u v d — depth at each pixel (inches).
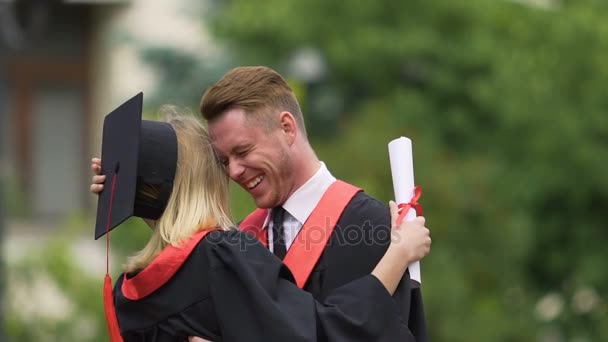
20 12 1002.1
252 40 1488.7
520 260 1414.9
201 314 416.8
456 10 1472.7
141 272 420.2
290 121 438.3
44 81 1753.2
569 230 1469.0
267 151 434.0
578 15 1435.8
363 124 1353.3
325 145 1373.0
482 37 1451.8
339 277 430.9
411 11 1480.1
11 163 1740.9
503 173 1400.1
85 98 1760.6
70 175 1764.3
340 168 1291.8
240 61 1489.9
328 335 408.8
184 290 417.7
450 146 1460.4
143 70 1642.5
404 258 426.9
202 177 429.1
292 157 439.8
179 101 1513.3
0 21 1013.2
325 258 433.1
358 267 431.5
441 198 1310.3
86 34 1758.1
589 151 1397.6
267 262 417.7
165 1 1675.7
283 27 1465.3
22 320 1286.9
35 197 1745.8
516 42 1464.1
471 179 1336.1
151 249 424.8
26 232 1700.3
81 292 1295.5
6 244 1553.9
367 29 1459.2
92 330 1301.7
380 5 1476.4
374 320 413.4
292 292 414.9
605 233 1462.8
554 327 1494.8
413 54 1449.3
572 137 1400.1
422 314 440.5
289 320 405.1
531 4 1481.3
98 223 430.0
